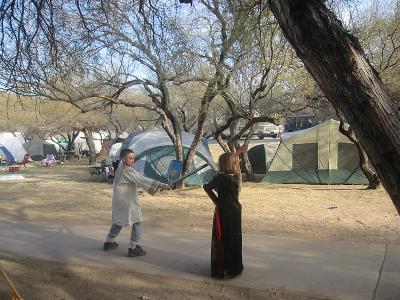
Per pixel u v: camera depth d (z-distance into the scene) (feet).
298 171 56.49
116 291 18.02
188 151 51.39
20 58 25.30
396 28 43.16
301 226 28.89
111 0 30.89
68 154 134.21
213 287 18.07
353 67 8.65
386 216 32.12
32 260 22.16
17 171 86.63
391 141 8.50
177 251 23.29
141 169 53.93
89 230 28.78
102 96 45.62
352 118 8.80
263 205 37.83
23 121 117.08
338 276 18.92
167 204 38.86
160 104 52.70
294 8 8.92
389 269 19.65
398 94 43.68
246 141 61.00
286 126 122.52
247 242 24.80
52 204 39.86
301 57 9.27
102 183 60.54
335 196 43.34
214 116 64.49
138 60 43.75
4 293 17.95
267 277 18.94
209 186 18.78
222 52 41.93
